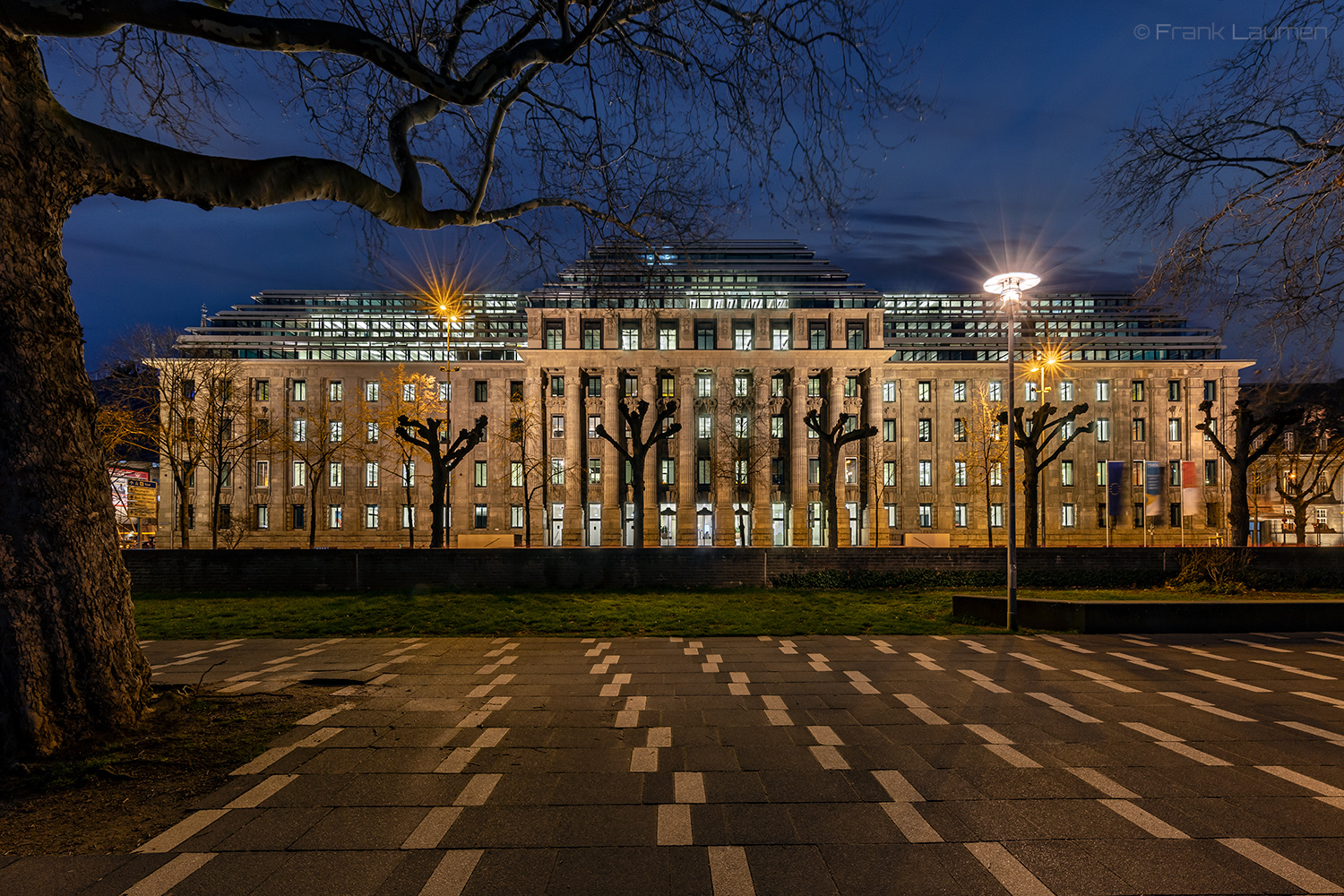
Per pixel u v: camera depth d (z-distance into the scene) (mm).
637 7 7777
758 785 5809
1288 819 5129
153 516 59094
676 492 57906
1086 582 20844
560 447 58000
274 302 71188
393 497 58156
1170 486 58656
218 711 7648
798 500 56688
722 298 61062
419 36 8594
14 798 5207
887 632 14445
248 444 43969
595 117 9742
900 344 64438
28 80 5996
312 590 20328
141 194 6480
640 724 7656
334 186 7078
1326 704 8508
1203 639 13320
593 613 16281
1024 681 9883
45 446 5969
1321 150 8352
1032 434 27594
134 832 4754
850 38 7656
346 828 4902
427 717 7887
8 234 5824
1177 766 6277
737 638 13914
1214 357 63281
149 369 39062
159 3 5473
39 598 5867
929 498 59406
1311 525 52500
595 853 4555
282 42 5977
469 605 17188
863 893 4055
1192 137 9195
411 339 65125
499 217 9125
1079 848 4660
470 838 4770
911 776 6027
